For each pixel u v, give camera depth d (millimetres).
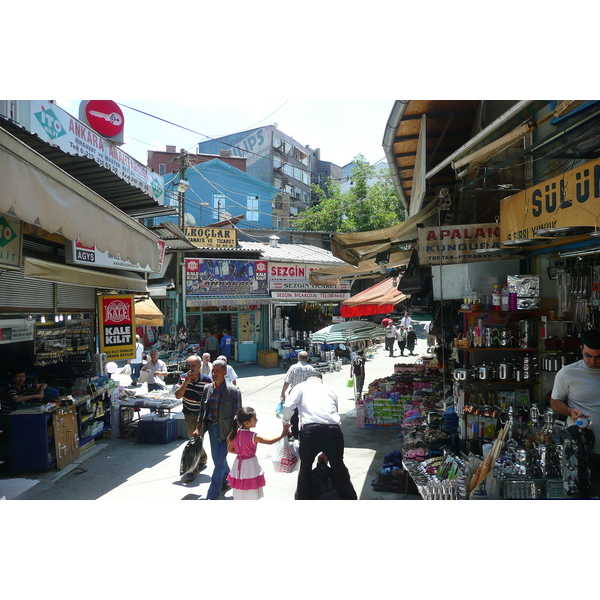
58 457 7027
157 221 22078
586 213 3941
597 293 4770
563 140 4926
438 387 8852
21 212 3369
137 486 6324
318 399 5445
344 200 31078
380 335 10602
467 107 7047
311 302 22438
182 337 17781
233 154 38625
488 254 5980
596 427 3992
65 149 8508
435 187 10000
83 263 6969
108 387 8688
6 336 6855
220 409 5844
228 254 19547
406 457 5875
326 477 5285
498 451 4426
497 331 5895
